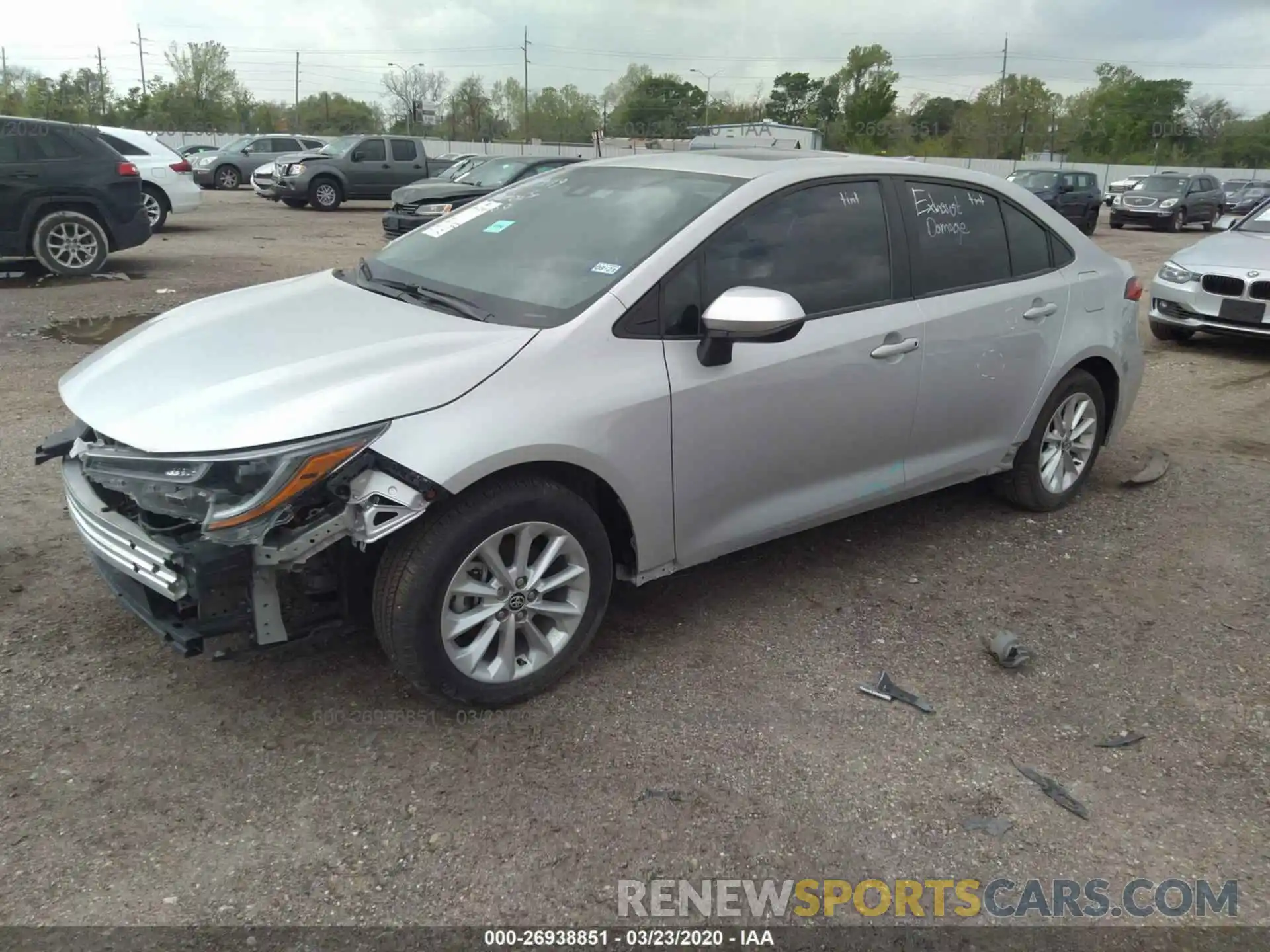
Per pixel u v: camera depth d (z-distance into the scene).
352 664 3.44
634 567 3.48
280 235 16.73
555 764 2.97
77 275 10.93
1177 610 4.09
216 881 2.49
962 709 3.35
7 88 63.84
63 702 3.15
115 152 11.03
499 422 2.92
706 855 2.66
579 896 2.51
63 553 4.13
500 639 3.16
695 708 3.29
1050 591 4.22
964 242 4.34
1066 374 4.81
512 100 73.62
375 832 2.68
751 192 3.64
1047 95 69.56
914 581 4.27
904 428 4.11
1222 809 2.91
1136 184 30.80
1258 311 8.48
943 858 2.68
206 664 3.39
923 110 76.94
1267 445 6.35
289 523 2.75
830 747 3.12
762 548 4.55
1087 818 2.85
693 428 3.39
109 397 3.06
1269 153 71.69
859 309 3.88
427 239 4.17
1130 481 5.48
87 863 2.52
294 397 2.80
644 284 3.31
